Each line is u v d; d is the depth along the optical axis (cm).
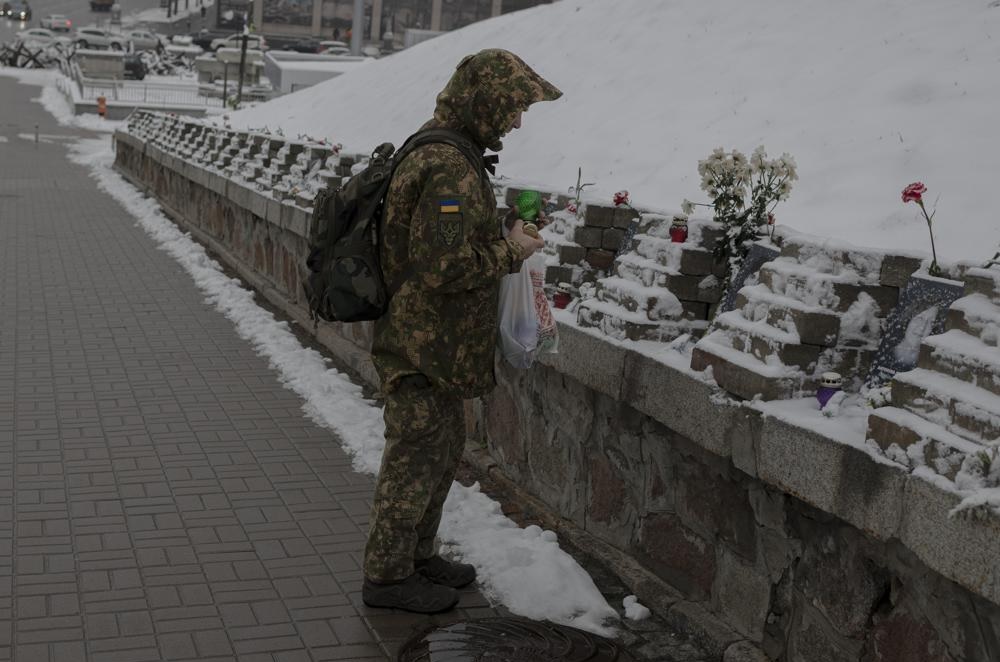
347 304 433
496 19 2183
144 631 434
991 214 674
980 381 333
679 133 1027
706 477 451
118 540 519
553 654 423
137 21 9188
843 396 389
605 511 526
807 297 414
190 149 1727
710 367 434
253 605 462
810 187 793
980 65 898
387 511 455
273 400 775
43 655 411
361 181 432
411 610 459
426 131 432
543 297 474
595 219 588
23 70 6369
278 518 558
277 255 1140
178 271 1291
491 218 436
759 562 421
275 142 1280
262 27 8425
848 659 378
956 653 332
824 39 1110
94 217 1780
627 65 1323
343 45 6769
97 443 660
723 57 1189
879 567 365
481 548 522
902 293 407
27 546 507
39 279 1198
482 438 662
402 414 442
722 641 429
